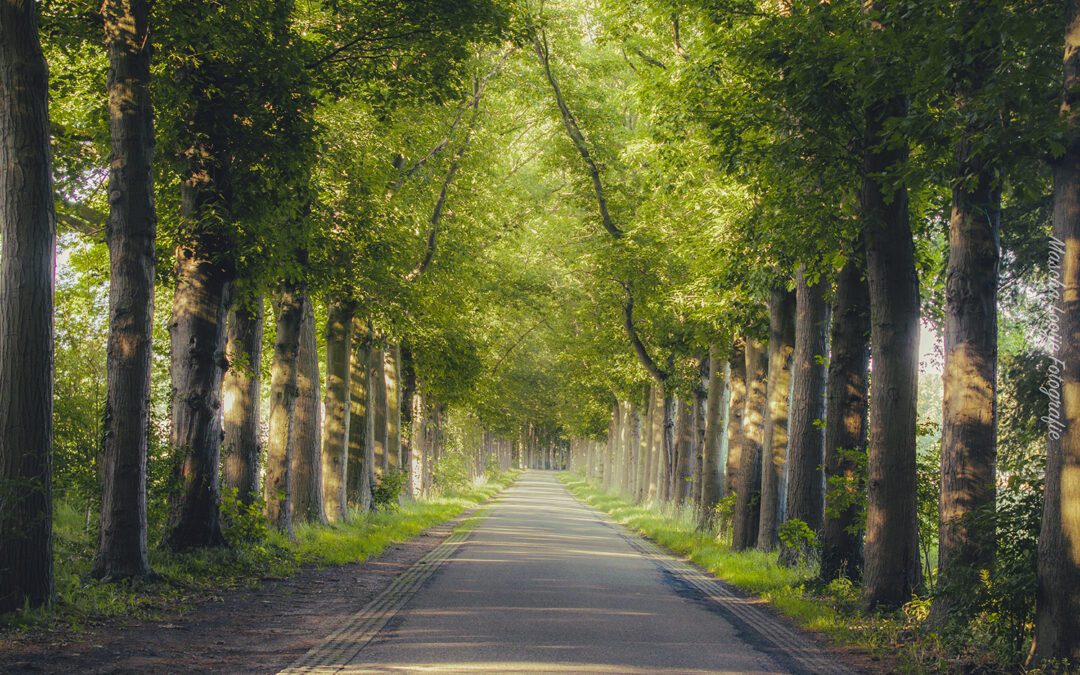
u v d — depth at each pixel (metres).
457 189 27.80
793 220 14.51
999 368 18.03
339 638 9.69
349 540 20.78
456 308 31.25
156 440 15.21
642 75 20.38
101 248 21.84
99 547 12.53
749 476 22.55
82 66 16.62
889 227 12.78
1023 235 17.14
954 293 10.91
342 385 26.00
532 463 157.00
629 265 27.64
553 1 28.16
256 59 14.18
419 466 44.03
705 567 20.12
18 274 10.13
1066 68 8.49
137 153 12.53
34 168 10.25
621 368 37.53
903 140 10.84
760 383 22.83
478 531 28.81
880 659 9.58
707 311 22.56
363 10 15.06
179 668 8.01
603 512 46.72
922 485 14.23
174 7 13.35
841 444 15.54
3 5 10.15
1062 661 8.16
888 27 11.38
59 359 18.06
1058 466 8.43
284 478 20.16
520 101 29.72
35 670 7.71
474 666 8.29
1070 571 8.27
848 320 15.68
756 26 14.86
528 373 63.41
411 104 16.72
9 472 9.97
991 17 9.31
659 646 9.76
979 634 9.54
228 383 18.53
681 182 20.59
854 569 15.05
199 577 13.70
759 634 11.02
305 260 19.50
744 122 14.54
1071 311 8.34
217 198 14.96
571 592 14.31
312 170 17.08
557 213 35.38
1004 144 9.20
